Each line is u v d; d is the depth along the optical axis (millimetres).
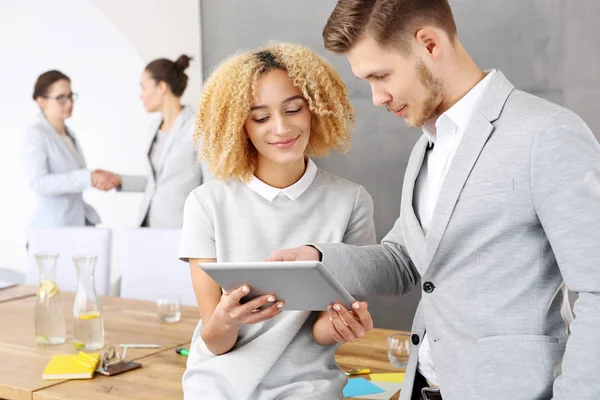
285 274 1279
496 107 1254
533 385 1190
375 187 4098
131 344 2148
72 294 2908
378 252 1567
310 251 1492
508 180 1199
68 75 4660
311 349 1590
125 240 3076
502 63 3719
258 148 1569
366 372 1851
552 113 1183
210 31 4617
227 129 1564
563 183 1131
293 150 1545
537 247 1206
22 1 4789
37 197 4543
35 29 4781
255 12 4438
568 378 1103
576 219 1112
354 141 4133
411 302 3967
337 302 1381
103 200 4602
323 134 1648
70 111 4656
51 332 2170
